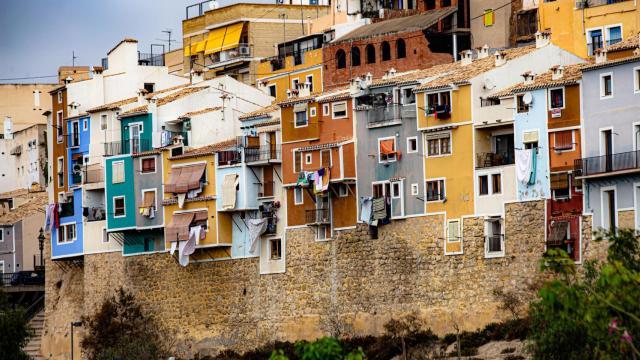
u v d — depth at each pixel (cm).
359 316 12319
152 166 13988
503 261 11456
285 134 12962
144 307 13988
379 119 12344
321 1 17625
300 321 12731
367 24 15062
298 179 12744
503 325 11262
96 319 14112
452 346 11431
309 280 12706
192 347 13512
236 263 13275
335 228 12562
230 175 13300
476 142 11775
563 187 11188
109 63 15925
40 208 17575
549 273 11119
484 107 11725
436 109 11931
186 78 16075
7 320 11400
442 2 14812
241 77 16575
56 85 19738
